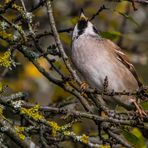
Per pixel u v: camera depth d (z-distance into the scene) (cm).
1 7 893
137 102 1022
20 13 884
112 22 1519
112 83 1148
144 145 955
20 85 1379
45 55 920
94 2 1552
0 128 808
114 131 983
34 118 812
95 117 827
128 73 1200
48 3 865
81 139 808
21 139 816
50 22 854
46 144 841
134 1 870
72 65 1191
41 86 1434
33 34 884
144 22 1598
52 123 813
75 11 1542
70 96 1206
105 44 1159
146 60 1535
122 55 1195
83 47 1143
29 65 1411
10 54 873
